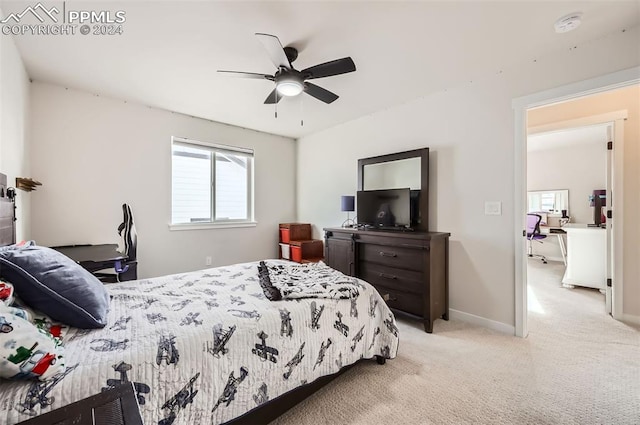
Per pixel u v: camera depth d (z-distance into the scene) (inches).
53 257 49.9
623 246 106.0
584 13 68.5
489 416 57.1
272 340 53.2
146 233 130.9
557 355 81.0
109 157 120.1
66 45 81.5
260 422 51.0
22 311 38.7
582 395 63.1
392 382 68.7
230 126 160.1
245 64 92.4
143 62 91.1
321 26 73.1
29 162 100.5
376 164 137.7
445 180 113.1
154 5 65.2
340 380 69.6
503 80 97.3
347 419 56.6
